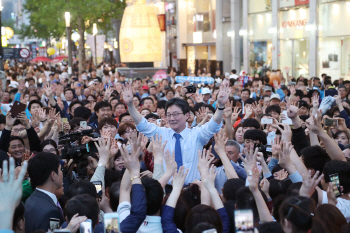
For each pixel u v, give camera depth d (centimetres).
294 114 764
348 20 2442
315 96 970
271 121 930
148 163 693
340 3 2489
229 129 906
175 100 677
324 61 2648
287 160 572
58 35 5466
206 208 447
